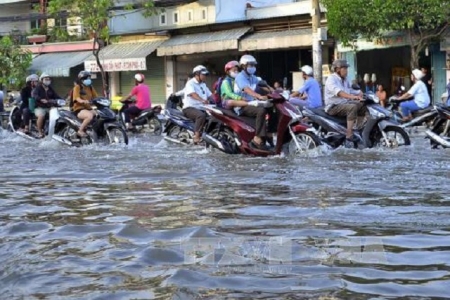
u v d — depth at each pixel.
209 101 17.48
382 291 4.36
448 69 30.70
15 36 46.34
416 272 4.82
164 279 4.69
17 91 44.09
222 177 10.90
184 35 39.94
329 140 15.52
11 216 7.64
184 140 17.98
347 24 29.80
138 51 40.38
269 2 39.03
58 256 5.54
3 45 43.06
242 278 4.65
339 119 15.73
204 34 38.66
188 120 17.97
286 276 4.70
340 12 29.48
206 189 9.52
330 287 4.44
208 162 13.40
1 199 8.99
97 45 42.12
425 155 13.94
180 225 6.76
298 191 9.09
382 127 15.74
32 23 48.44
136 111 24.12
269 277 4.68
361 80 33.53
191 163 13.26
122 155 15.48
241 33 36.47
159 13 41.44
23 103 22.55
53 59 43.81
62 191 9.67
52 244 6.02
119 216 7.44
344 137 15.49
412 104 20.83
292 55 36.53
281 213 7.38
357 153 14.48
